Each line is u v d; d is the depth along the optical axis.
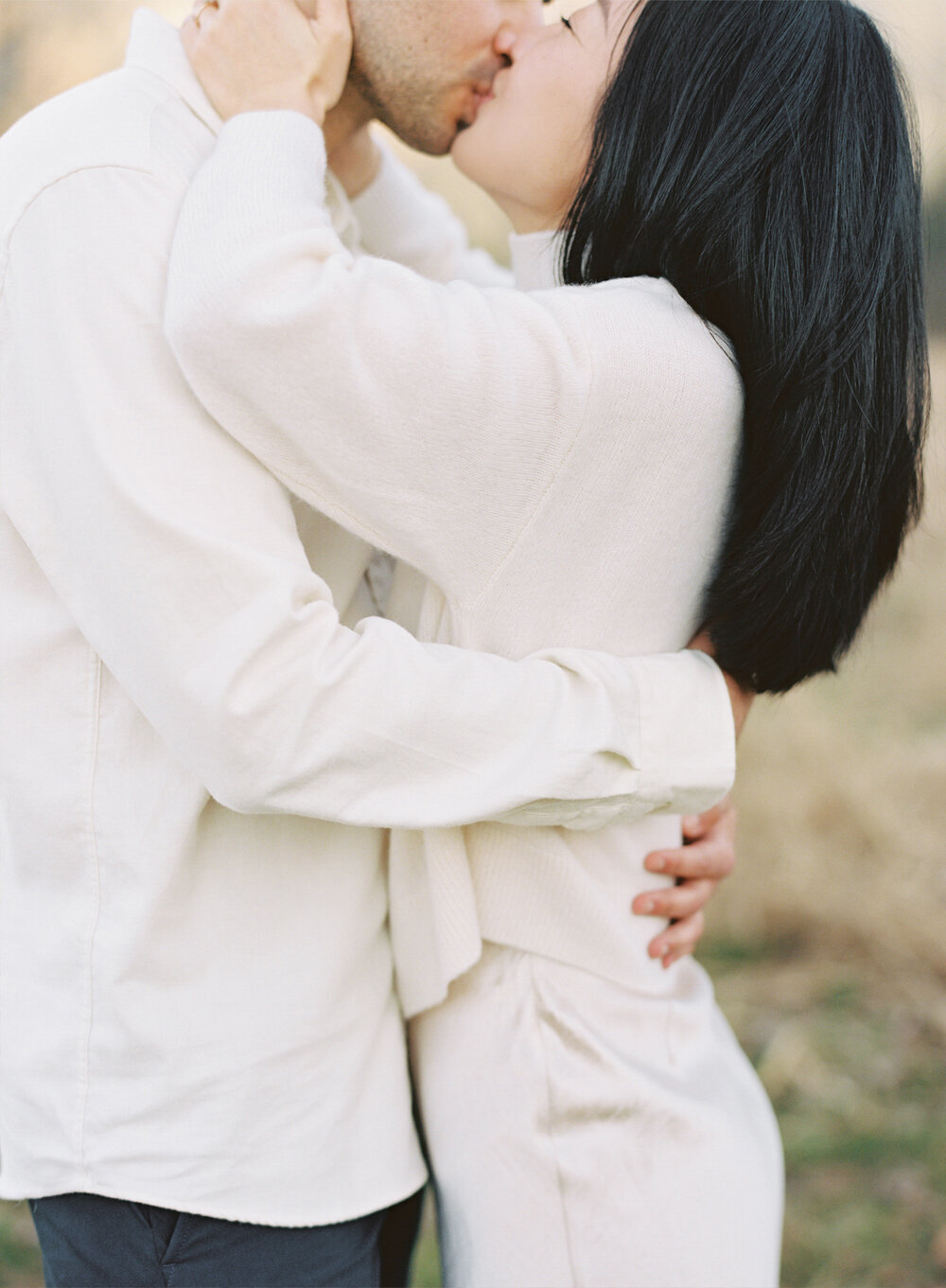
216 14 0.99
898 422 1.06
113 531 0.85
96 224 0.87
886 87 1.03
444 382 0.86
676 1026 1.08
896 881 2.90
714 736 1.00
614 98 1.01
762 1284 1.02
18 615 0.96
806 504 1.00
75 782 0.95
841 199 0.98
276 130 0.93
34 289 0.87
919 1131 2.32
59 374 0.86
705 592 1.06
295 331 0.83
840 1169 2.25
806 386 0.97
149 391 0.86
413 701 0.87
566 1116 0.99
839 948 2.85
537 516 0.93
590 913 1.03
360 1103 1.01
